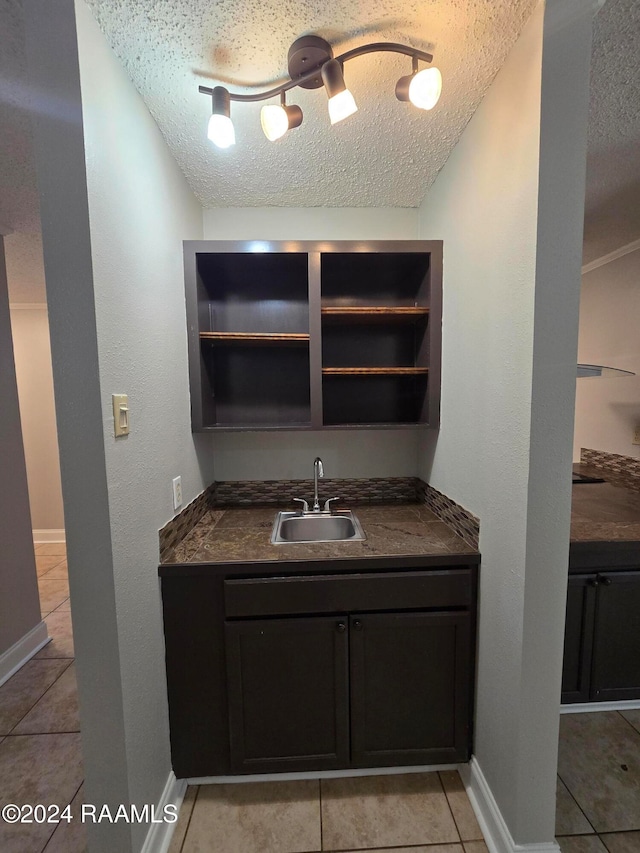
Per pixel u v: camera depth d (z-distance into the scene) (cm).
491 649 116
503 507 108
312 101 113
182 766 126
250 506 191
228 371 187
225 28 90
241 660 125
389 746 130
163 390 125
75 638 93
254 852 111
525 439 97
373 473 196
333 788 129
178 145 132
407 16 89
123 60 98
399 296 187
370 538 142
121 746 96
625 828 115
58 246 85
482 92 111
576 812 120
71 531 91
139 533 107
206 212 178
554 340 93
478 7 87
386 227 181
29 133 125
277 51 97
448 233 145
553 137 88
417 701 129
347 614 127
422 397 173
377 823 118
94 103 86
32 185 156
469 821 118
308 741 129
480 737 124
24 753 145
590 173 161
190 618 123
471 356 127
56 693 178
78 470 89
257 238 179
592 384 262
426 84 92
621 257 238
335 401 190
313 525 174
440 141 132
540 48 86
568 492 96
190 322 151
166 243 130
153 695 114
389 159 143
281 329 186
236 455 192
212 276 177
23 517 206
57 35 80
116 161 96
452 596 126
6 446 198
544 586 98
